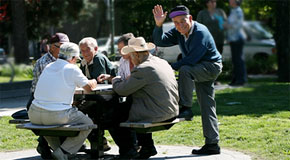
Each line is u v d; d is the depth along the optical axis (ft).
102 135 53.57
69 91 49.21
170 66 52.29
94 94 52.54
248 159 53.42
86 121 50.37
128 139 54.19
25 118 55.11
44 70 50.01
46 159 57.11
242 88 115.14
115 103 53.93
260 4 143.54
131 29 143.13
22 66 164.45
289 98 100.58
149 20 138.92
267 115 79.87
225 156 54.75
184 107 53.21
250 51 126.93
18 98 116.26
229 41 110.93
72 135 48.96
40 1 181.68
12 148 64.75
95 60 58.90
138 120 50.31
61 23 195.62
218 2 117.70
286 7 135.33
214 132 55.36
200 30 52.01
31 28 187.73
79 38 198.90
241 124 73.41
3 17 175.32
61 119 48.62
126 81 49.90
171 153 57.93
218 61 53.42
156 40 55.36
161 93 49.67
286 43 133.90
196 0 132.67
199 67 52.03
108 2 151.94
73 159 54.70
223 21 107.34
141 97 50.67
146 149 53.83
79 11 194.29
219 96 106.63
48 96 48.73
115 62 113.91
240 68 119.24
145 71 49.42
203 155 55.77
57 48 54.34
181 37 54.54
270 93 109.29
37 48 184.55
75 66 49.80
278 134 65.62
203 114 55.47
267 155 55.62
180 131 70.79
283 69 130.93
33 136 71.10
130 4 144.25
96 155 53.57
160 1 131.85
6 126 77.25
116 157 55.06
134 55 51.39
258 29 130.72
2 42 200.03
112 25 145.07
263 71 129.80
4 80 154.81
